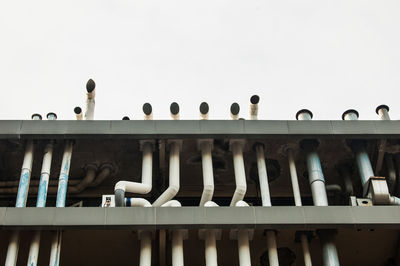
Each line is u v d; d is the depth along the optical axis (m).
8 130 24.64
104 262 24.80
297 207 23.09
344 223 22.80
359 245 25.34
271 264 23.53
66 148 25.02
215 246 23.20
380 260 25.92
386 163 26.78
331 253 23.67
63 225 22.19
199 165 26.73
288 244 25.05
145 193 24.77
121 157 26.55
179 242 23.06
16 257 22.48
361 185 27.50
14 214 22.34
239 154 25.28
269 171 27.34
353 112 26.62
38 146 25.52
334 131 25.16
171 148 25.36
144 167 24.95
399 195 27.14
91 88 27.27
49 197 27.36
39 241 22.95
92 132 24.67
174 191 24.55
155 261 24.50
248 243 23.44
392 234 25.08
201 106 26.59
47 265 23.86
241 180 24.70
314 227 22.86
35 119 26.62
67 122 24.94
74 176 27.39
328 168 27.38
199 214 22.62
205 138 24.92
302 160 26.77
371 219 22.94
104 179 27.33
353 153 26.59
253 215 22.77
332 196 27.36
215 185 28.03
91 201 27.84
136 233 23.81
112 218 22.36
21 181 24.08
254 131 24.95
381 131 25.25
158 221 22.39
